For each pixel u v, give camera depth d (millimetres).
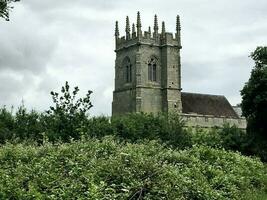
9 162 17156
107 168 15953
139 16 112938
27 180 15023
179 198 15633
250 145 54156
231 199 18891
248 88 73438
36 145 21719
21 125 28344
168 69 112688
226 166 22453
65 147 17641
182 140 37406
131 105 112250
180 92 112750
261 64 75625
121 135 34250
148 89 111625
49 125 26688
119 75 116500
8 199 13594
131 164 16344
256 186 23422
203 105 112250
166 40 113125
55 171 15680
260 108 72438
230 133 54625
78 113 26359
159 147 20734
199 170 19375
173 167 17672
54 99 26406
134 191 14984
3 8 30516
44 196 13797
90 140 19766
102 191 14539
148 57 112688
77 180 14945
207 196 16891
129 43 114438
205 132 41906
